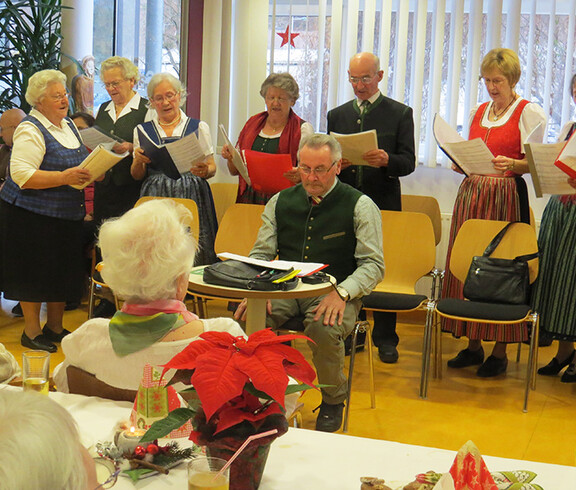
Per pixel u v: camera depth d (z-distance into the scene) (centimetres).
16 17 547
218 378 114
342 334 313
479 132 432
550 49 514
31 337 439
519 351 452
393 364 439
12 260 427
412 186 545
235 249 419
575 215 403
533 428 348
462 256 419
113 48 583
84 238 511
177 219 166
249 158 405
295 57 549
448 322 425
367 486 126
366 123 446
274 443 150
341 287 307
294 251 335
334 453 146
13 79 564
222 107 567
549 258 413
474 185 427
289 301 326
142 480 134
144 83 581
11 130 503
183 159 425
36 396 68
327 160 320
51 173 411
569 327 406
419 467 142
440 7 521
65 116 438
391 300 375
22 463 61
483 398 386
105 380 172
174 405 147
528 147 371
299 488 133
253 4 552
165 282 163
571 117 519
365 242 321
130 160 468
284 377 116
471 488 113
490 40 520
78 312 523
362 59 439
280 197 340
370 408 365
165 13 570
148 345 164
